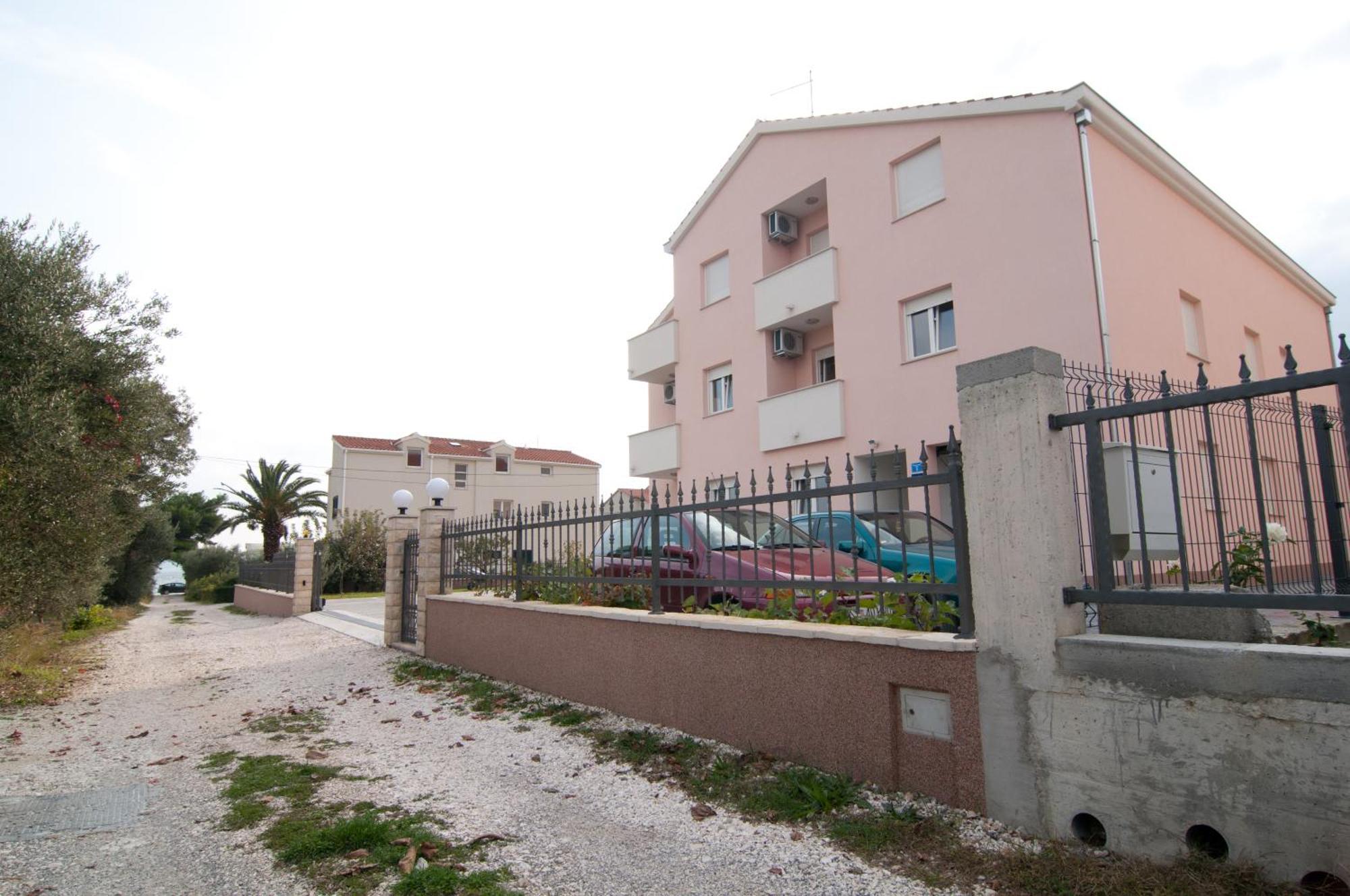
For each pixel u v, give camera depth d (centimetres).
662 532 636
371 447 4312
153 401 1208
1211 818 286
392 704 787
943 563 600
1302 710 266
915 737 397
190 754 608
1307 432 411
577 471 4875
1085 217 1212
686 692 554
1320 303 1941
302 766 550
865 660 421
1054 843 328
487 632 884
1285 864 267
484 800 463
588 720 631
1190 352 1388
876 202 1562
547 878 345
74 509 1004
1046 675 340
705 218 2044
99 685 1023
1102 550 338
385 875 353
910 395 1470
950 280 1404
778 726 473
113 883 349
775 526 552
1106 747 318
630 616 619
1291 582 354
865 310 1569
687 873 345
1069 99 1223
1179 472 409
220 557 4984
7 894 338
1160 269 1321
